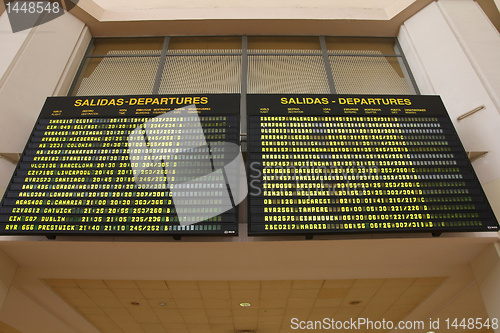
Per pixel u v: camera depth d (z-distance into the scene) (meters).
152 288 3.87
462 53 3.70
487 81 3.41
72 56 4.07
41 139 3.01
